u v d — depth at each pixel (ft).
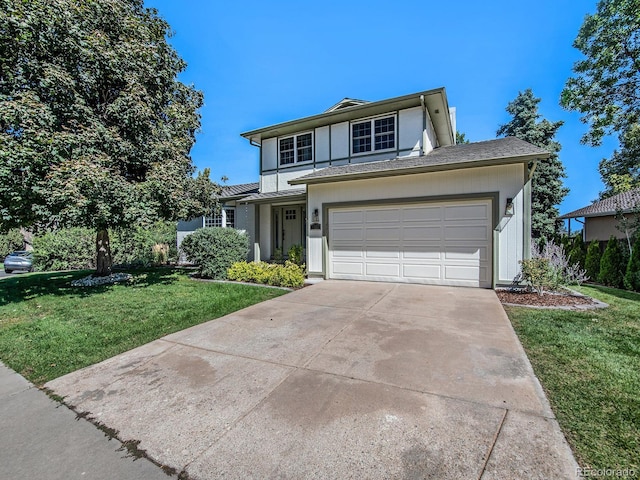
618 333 14.87
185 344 14.28
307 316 18.26
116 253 48.19
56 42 23.39
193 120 34.65
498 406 8.68
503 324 16.07
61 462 7.06
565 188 64.13
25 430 8.29
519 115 64.85
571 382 10.11
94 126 25.14
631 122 42.19
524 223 24.43
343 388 9.86
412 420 8.11
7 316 19.99
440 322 16.55
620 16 38.32
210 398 9.55
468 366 11.21
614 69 41.24
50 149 21.83
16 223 24.00
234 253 35.12
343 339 14.25
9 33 21.31
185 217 34.22
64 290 28.07
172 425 8.30
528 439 7.30
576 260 37.88
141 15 32.04
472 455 6.82
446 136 47.26
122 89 27.91
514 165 24.70
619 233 46.93
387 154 37.17
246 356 12.67
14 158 19.99
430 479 6.20
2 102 20.52
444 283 27.50
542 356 12.19
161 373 11.40
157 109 31.32
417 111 35.55
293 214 47.24
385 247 30.07
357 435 7.59
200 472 6.63
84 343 14.90
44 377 11.49
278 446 7.30
